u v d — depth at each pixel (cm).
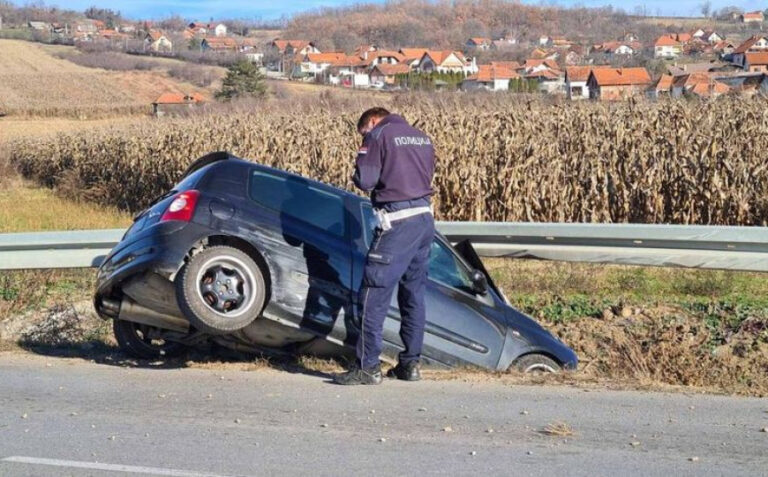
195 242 691
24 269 977
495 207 1734
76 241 958
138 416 601
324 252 726
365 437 555
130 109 8606
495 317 791
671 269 1270
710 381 799
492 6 15125
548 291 1215
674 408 627
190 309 680
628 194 1627
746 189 1528
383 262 662
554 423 586
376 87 8862
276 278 708
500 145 1736
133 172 2797
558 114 1762
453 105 2127
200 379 704
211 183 718
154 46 14675
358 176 655
